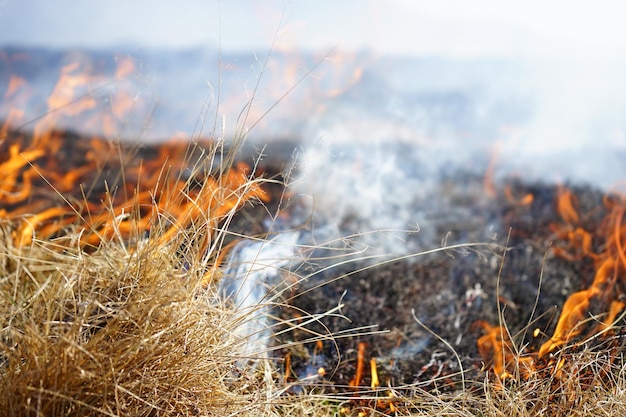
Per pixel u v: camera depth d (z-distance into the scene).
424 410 1.64
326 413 1.65
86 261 1.59
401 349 1.93
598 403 1.52
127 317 1.39
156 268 1.57
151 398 1.40
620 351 1.75
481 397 1.67
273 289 1.73
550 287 2.22
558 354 1.74
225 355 1.51
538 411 1.55
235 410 1.50
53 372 1.35
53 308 1.53
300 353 1.87
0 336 1.49
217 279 1.76
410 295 2.19
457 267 2.37
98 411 1.35
